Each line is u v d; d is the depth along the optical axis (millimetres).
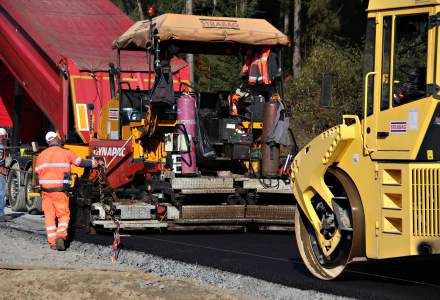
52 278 10445
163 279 10352
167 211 15688
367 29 10195
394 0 9891
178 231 16547
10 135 23891
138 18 48031
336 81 24016
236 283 10445
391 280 10656
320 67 34312
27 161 20469
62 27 20797
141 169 16375
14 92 23734
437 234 9383
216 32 15742
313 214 10930
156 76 15391
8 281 10477
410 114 9656
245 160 16828
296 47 43750
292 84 35656
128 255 12758
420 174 9508
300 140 31703
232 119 16531
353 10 45281
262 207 16078
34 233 15812
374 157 9984
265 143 16234
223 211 15883
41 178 13930
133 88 19578
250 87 16812
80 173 17562
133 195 16859
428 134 9508
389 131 9859
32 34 20328
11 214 19828
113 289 9758
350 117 10367
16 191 20922
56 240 13688
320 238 10781
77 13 21469
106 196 16359
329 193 10602
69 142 19203
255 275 10992
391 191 9734
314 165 10773
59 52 19438
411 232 9500
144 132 15961
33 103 22953
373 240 9977
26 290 10016
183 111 15875
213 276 10906
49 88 20000
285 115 16281
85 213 15898
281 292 9766
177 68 19453
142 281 10164
